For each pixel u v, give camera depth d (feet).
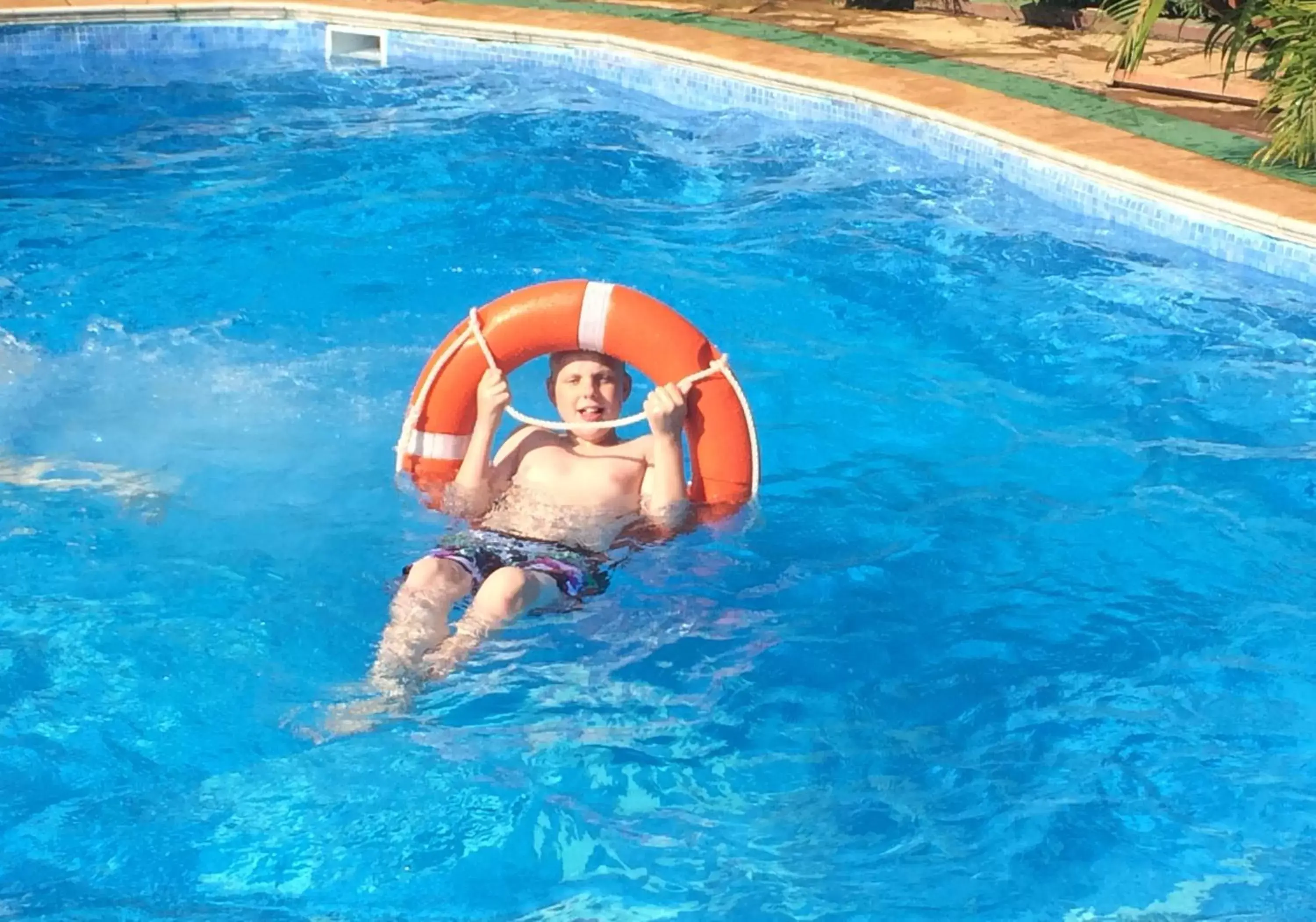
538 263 21.85
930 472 16.71
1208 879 10.80
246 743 11.84
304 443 16.60
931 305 20.89
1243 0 25.30
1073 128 25.16
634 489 14.47
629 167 25.88
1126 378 18.86
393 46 32.35
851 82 27.81
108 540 14.57
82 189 24.29
